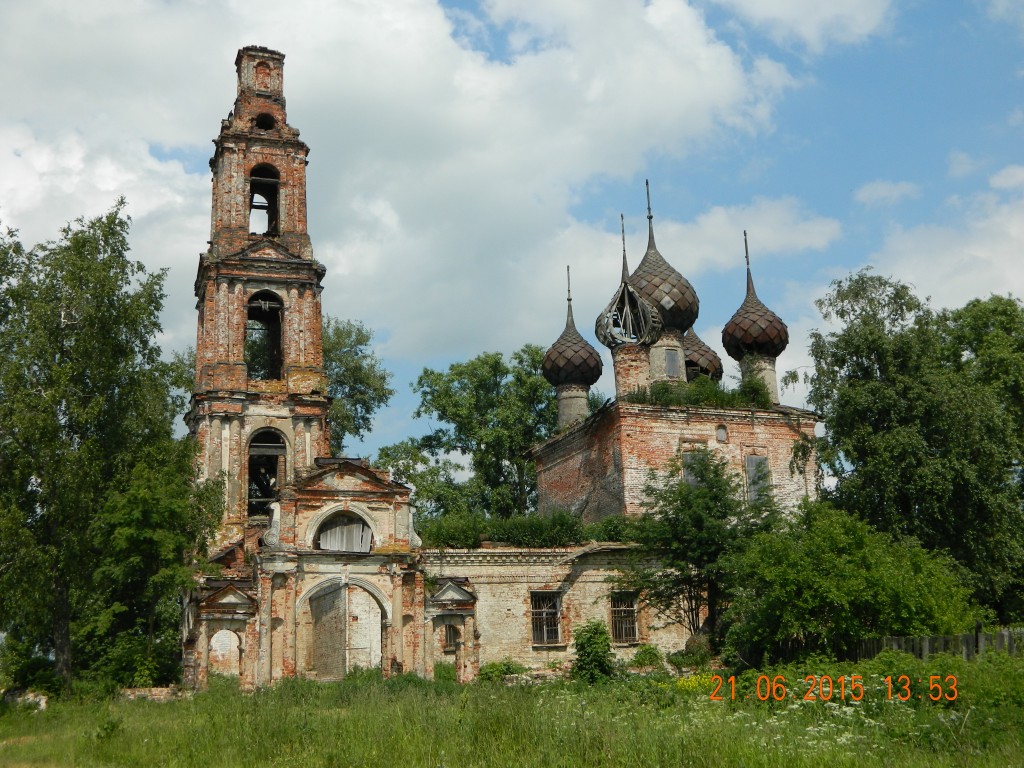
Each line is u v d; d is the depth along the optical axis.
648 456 43.75
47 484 34.16
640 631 40.53
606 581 40.09
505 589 39.97
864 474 38.03
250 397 44.44
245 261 45.75
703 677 28.48
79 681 33.84
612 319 48.03
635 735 17.02
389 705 23.22
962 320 47.28
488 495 60.66
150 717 24.47
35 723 26.59
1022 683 18.05
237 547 40.88
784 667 24.98
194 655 33.91
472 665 36.12
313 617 38.78
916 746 16.92
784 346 51.53
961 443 37.69
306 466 44.31
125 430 36.94
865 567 26.58
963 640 22.30
